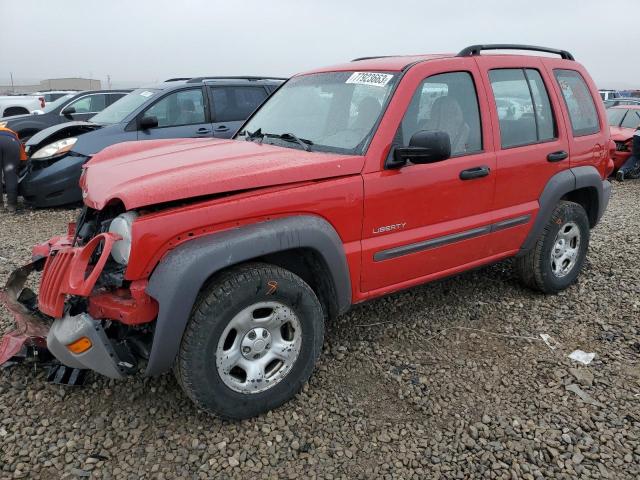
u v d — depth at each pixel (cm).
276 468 268
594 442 289
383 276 345
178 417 303
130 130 804
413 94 346
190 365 272
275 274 289
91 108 1297
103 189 297
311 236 297
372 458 276
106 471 263
